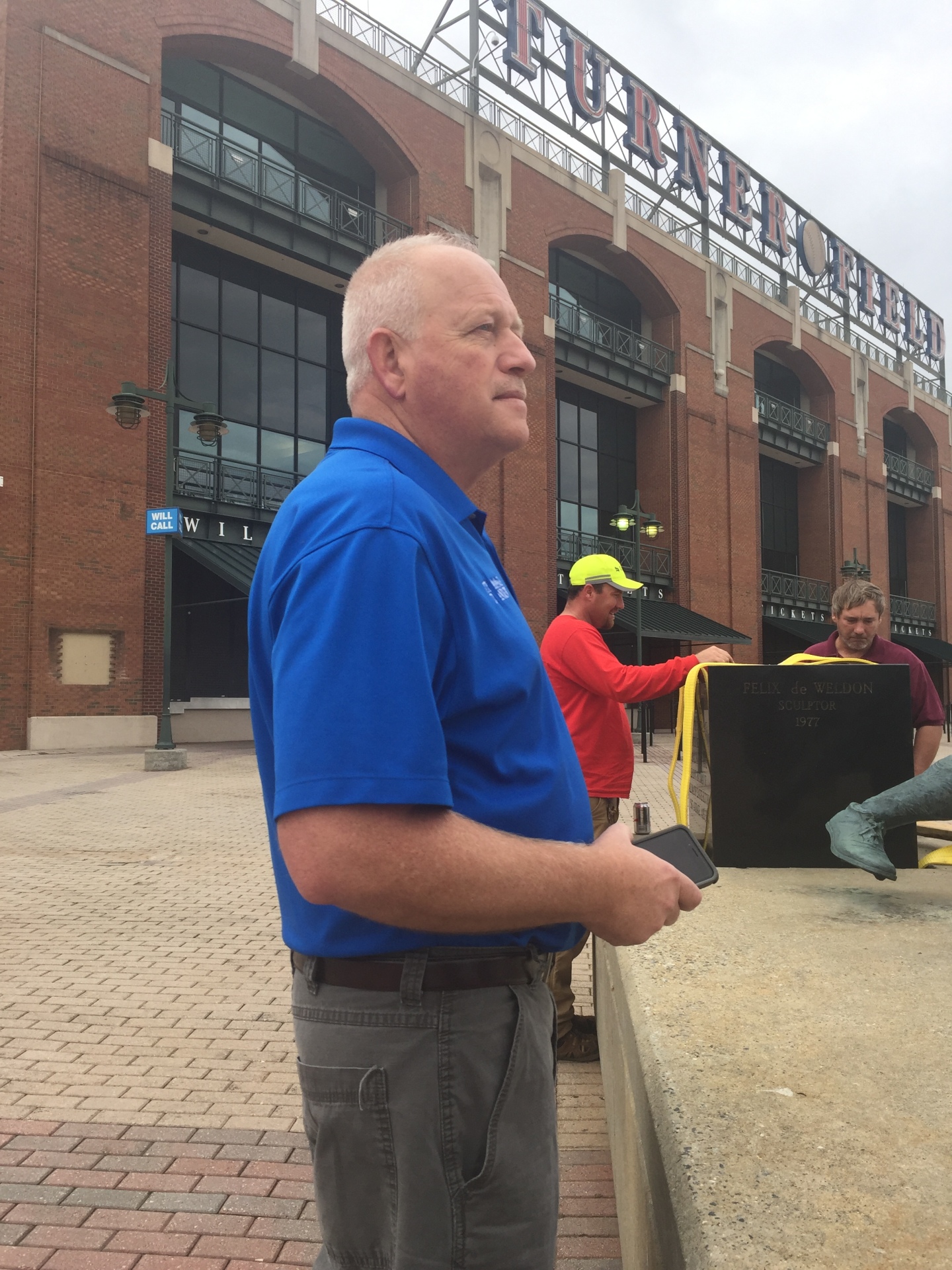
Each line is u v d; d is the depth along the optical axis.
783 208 35.19
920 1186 1.06
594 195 26.98
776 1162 1.12
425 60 23.89
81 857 7.70
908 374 41.41
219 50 19.73
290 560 0.99
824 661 3.47
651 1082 1.41
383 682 0.88
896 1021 1.61
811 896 2.55
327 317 22.94
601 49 27.97
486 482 23.50
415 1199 1.01
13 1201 2.59
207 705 20.73
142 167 18.17
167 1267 2.30
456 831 0.90
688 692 3.09
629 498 29.75
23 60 16.70
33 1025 3.94
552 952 1.17
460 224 23.59
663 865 1.06
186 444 20.00
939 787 2.47
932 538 43.47
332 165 22.67
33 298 16.73
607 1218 2.50
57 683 16.88
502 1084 1.05
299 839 0.87
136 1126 3.04
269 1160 2.83
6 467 16.34
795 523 37.06
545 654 3.72
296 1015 1.10
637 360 28.06
